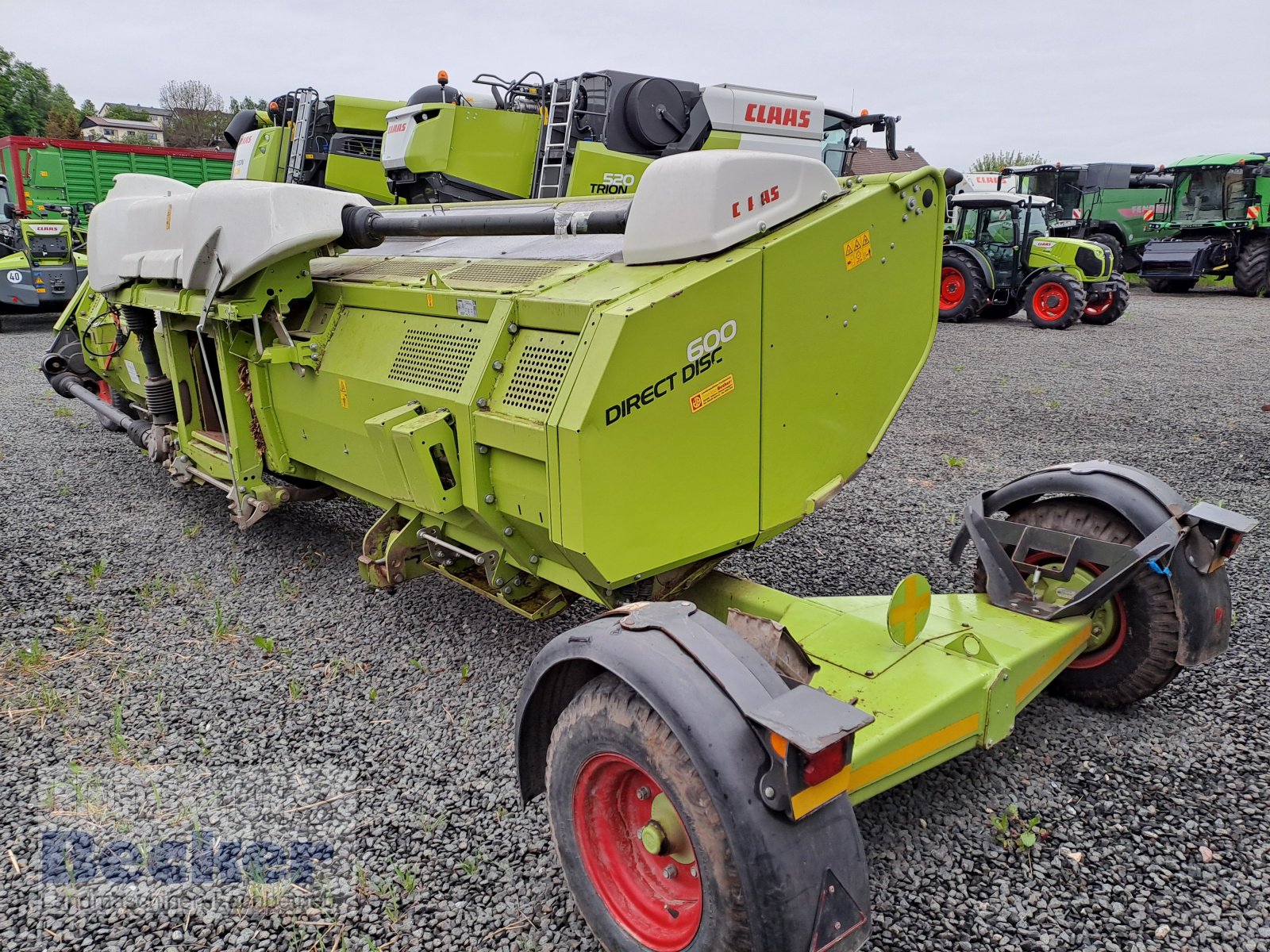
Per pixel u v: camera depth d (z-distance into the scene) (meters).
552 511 2.67
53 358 6.85
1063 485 3.17
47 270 13.02
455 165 6.94
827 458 3.30
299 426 4.11
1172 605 2.96
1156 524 2.93
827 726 1.72
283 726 3.28
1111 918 2.32
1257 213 19.02
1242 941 2.24
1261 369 10.41
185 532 5.25
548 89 7.19
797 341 3.01
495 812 2.79
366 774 2.99
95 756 3.10
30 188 15.66
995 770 2.92
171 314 4.75
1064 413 8.23
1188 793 2.80
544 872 2.53
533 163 7.32
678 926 2.00
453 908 2.40
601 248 3.44
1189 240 19.61
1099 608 3.11
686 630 1.99
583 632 2.13
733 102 7.25
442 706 3.41
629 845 2.16
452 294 3.19
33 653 3.72
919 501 5.71
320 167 8.24
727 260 2.73
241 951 2.28
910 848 2.58
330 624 4.11
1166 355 11.59
